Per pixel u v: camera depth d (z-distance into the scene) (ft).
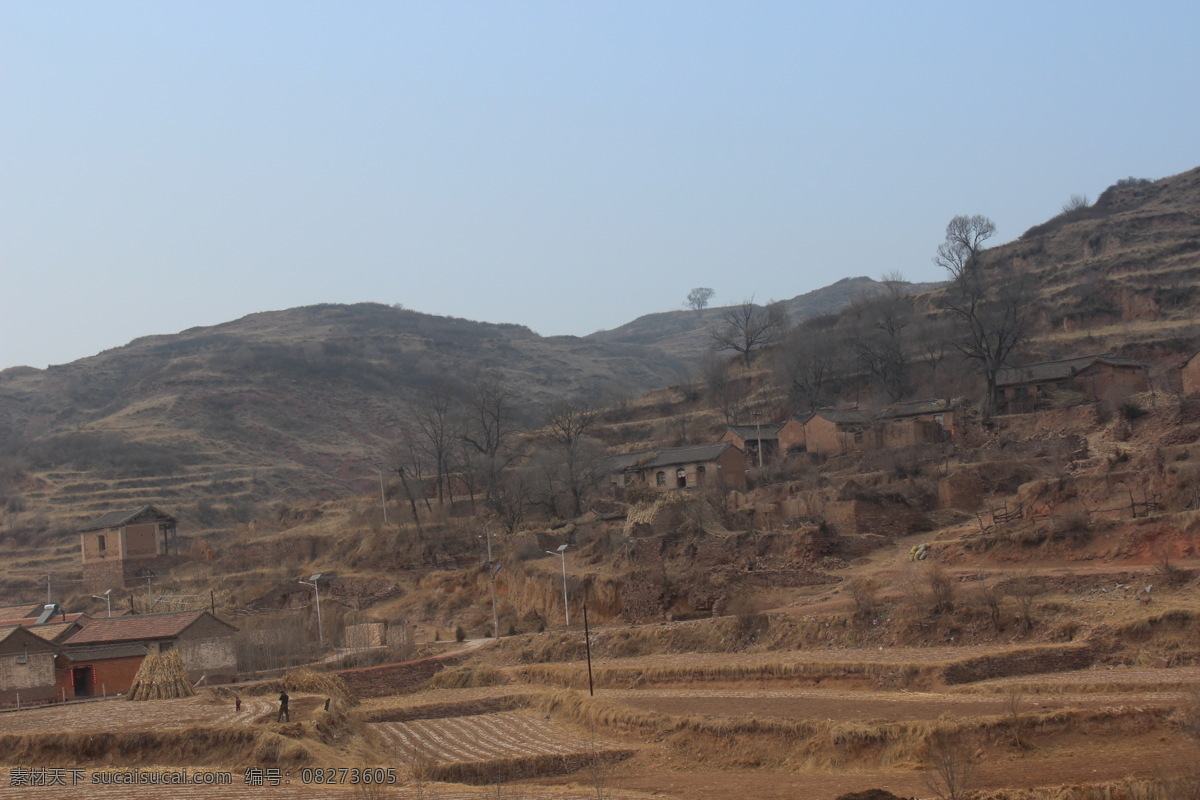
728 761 187.01
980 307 490.90
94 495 652.48
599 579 336.90
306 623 390.83
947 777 142.72
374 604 414.62
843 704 204.44
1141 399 380.37
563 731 225.15
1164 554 243.60
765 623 274.57
